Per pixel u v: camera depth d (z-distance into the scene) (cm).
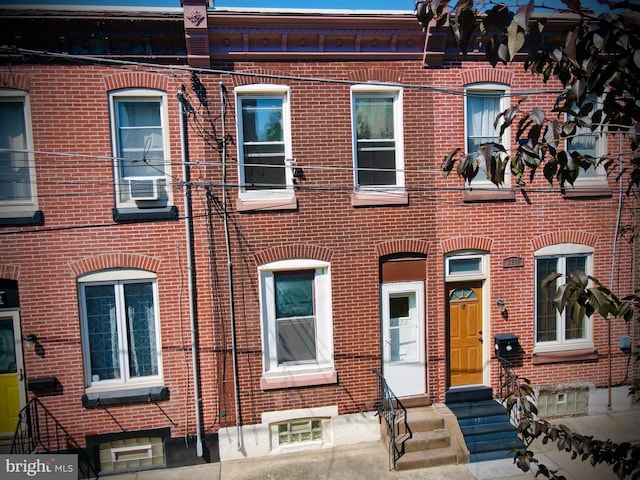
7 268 735
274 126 813
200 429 788
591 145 902
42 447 755
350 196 819
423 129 840
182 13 738
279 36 777
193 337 783
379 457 783
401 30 803
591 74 309
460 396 861
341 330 826
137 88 764
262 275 805
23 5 710
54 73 739
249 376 802
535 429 343
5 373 750
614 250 901
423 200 842
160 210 768
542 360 885
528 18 275
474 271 880
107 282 770
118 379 786
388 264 845
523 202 871
